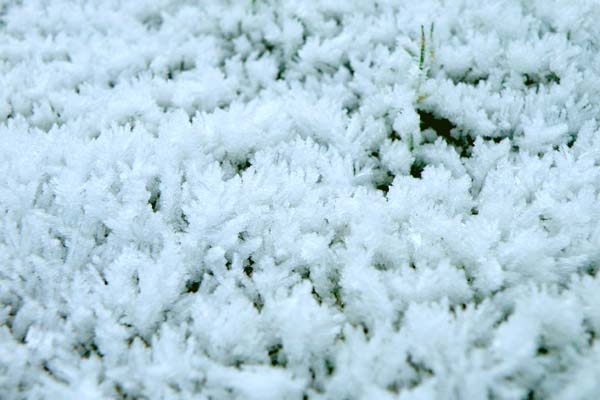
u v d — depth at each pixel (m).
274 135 0.22
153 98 0.24
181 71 0.26
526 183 0.20
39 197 0.20
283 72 0.27
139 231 0.19
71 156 0.21
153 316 0.18
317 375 0.17
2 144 0.21
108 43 0.26
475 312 0.17
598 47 0.23
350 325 0.17
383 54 0.24
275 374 0.16
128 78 0.26
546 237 0.19
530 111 0.22
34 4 0.28
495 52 0.23
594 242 0.18
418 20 0.24
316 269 0.19
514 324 0.16
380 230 0.19
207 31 0.28
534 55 0.22
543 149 0.21
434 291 0.18
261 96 0.25
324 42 0.25
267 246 0.19
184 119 0.22
